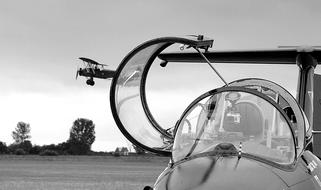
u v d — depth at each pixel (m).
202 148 7.66
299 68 12.38
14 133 147.75
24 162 96.19
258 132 7.69
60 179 42.47
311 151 8.89
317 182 7.83
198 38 8.48
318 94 13.58
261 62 13.58
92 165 82.06
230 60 13.66
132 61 9.00
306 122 9.05
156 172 57.16
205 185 6.68
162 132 9.52
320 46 12.22
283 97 8.91
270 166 7.25
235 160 7.20
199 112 8.08
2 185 32.81
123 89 9.26
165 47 9.20
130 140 9.16
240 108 7.88
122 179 41.81
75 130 134.38
